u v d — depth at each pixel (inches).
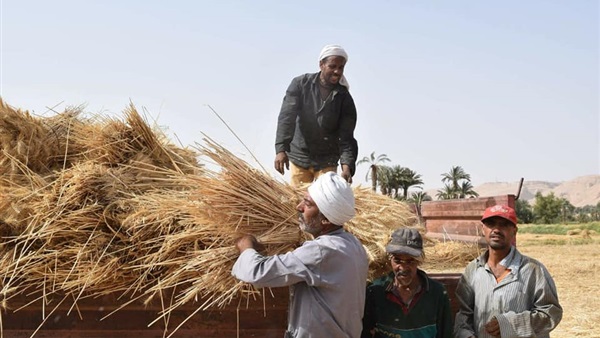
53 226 142.4
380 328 149.5
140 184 155.9
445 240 261.9
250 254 132.9
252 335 146.9
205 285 139.7
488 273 157.2
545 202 4306.1
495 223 156.8
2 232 145.9
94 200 147.5
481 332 155.5
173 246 142.0
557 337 357.1
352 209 133.1
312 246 129.8
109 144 163.9
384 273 163.5
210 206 143.2
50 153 164.4
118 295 143.9
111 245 143.5
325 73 225.5
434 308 148.1
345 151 229.5
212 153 149.8
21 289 142.0
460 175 3533.5
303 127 230.8
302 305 131.5
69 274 138.6
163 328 145.7
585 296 516.4
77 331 144.9
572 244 1514.5
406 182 2459.4
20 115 164.2
